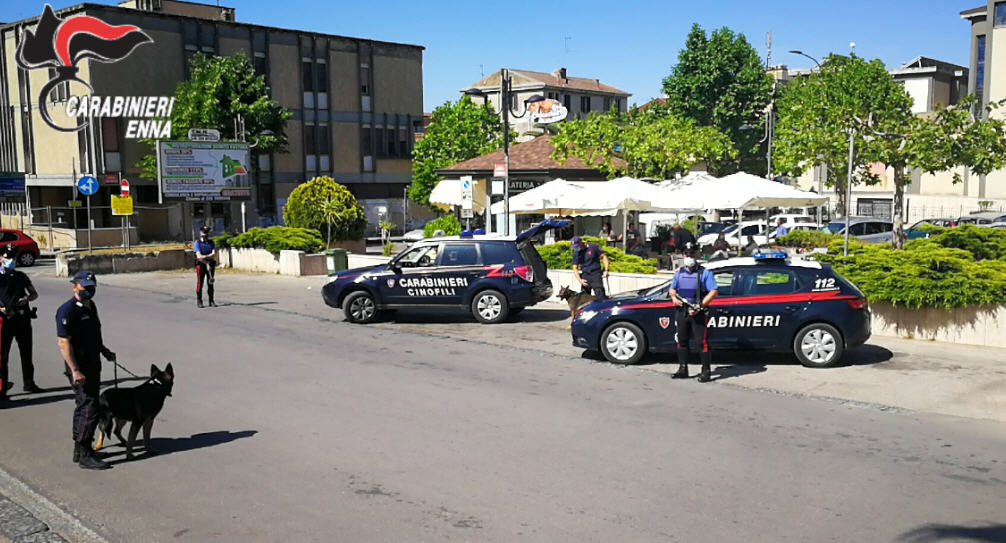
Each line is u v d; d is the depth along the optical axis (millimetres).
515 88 78375
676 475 7195
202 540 6004
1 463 7855
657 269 21266
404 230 49594
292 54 48125
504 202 22141
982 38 50031
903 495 6684
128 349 13523
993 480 7027
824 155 26984
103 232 40125
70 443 8477
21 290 10320
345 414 9359
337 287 16359
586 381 10969
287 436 8523
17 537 6074
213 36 44625
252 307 18812
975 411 9328
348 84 50938
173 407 9781
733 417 9102
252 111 39969
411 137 54656
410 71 54219
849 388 10422
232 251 28469
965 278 12984
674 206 20531
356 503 6648
